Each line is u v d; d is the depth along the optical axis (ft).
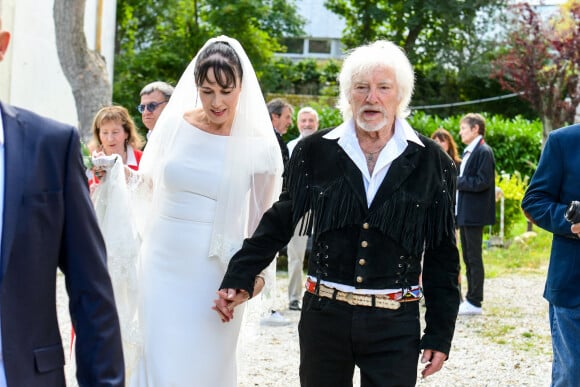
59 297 27.61
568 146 13.34
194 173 13.37
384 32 109.19
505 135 68.85
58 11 37.14
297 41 132.77
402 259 11.32
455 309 11.67
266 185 13.85
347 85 11.54
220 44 13.44
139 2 87.81
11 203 7.27
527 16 71.05
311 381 11.66
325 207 11.36
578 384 12.79
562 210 12.85
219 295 12.28
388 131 11.60
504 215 47.70
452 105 104.83
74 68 37.47
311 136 11.85
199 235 13.37
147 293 13.51
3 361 7.18
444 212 11.46
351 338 11.30
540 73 67.36
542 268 39.63
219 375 13.48
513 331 25.66
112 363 7.72
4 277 7.17
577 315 12.80
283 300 29.58
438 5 99.45
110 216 13.73
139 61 81.82
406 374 11.20
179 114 13.94
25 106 43.37
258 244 12.20
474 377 20.47
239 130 13.56
